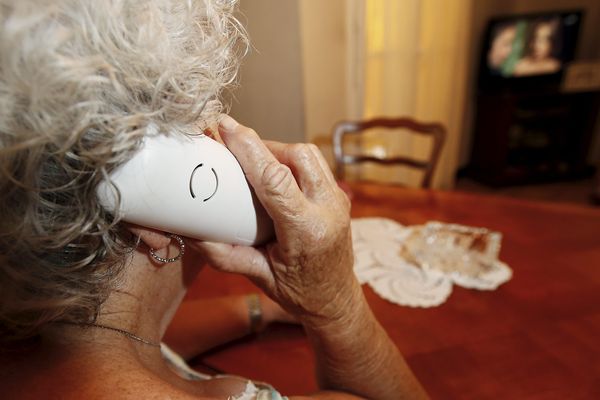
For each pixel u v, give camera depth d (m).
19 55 0.22
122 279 0.33
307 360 0.66
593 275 0.82
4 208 0.24
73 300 0.29
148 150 0.26
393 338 0.69
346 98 2.38
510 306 0.75
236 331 0.69
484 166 3.24
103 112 0.24
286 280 0.38
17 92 0.22
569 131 3.24
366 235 0.99
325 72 2.29
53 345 0.31
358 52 2.31
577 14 2.92
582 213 1.06
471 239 0.92
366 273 0.84
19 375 0.29
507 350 0.66
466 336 0.69
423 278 0.83
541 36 2.95
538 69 3.07
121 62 0.24
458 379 0.61
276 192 0.33
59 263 0.28
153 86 0.26
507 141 3.00
